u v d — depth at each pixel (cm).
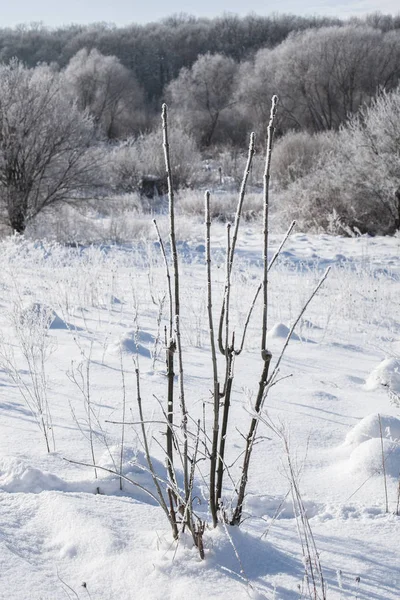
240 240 1556
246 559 220
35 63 8356
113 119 5075
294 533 246
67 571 218
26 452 333
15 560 221
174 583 207
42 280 848
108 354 530
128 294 827
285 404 421
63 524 243
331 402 429
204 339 604
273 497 290
